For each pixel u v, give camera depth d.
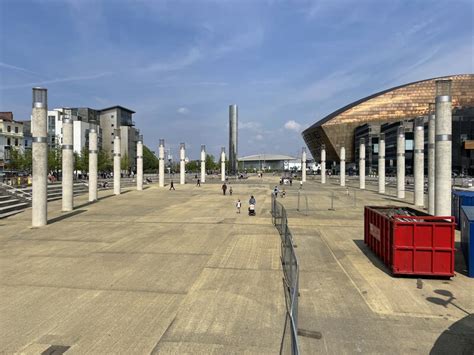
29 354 6.40
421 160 31.12
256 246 15.00
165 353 6.43
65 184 26.52
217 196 39.66
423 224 10.95
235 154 112.88
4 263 12.36
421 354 6.62
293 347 4.66
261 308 8.50
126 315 8.06
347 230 18.86
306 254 13.88
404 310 8.59
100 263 12.37
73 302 8.82
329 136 133.12
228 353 6.44
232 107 112.38
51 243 15.62
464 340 7.16
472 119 89.75
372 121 128.75
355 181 80.00
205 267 11.90
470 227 11.15
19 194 29.09
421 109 126.62
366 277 11.09
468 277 11.14
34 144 20.14
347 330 7.53
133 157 121.62
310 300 9.17
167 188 52.69
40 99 20.25
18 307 8.50
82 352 6.46
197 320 7.82
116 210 27.16
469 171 89.31
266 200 35.09
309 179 92.75
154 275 11.02
